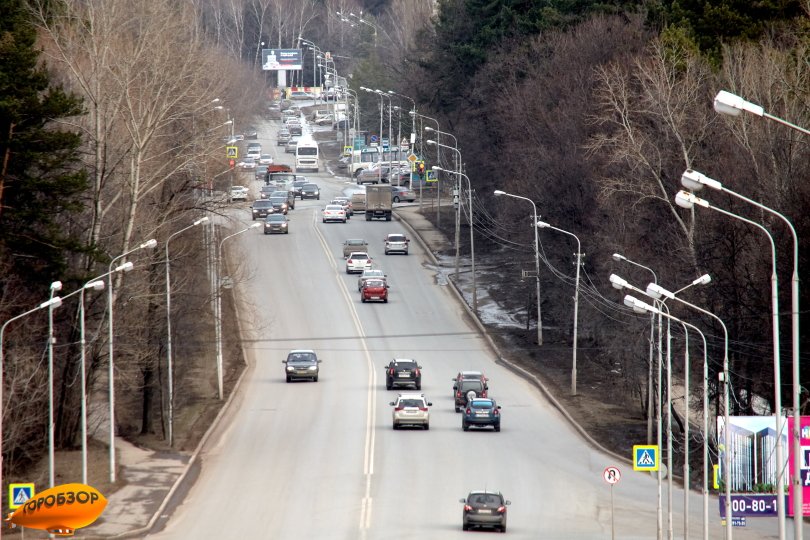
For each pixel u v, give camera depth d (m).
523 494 186.00
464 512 163.62
